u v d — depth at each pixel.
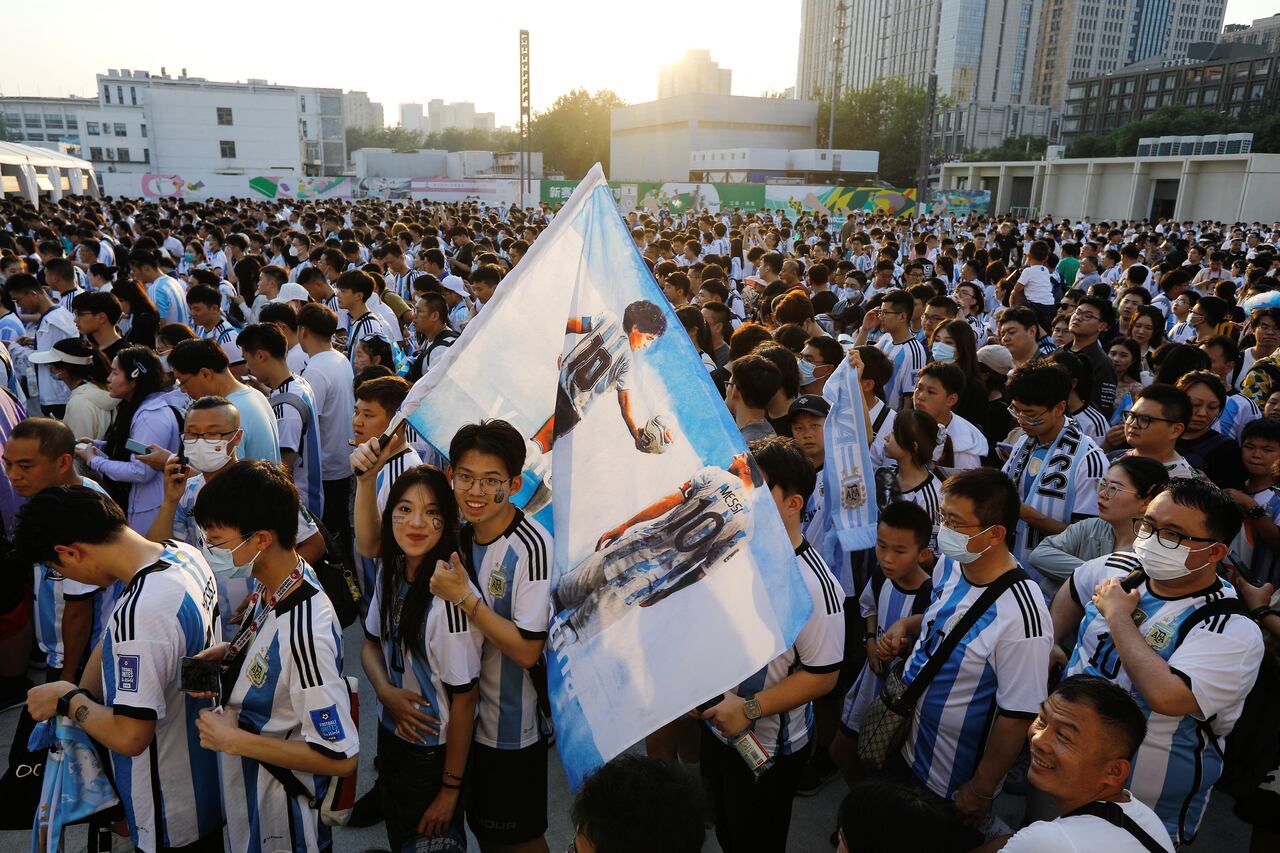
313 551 3.36
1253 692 2.61
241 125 64.56
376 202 29.80
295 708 2.25
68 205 23.34
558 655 2.13
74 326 7.03
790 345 5.38
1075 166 53.69
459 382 2.38
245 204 25.80
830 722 3.66
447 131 134.00
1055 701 1.90
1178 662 2.33
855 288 9.58
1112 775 1.84
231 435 3.21
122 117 68.06
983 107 118.44
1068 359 4.50
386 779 2.58
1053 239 22.31
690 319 5.80
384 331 6.46
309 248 12.69
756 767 2.40
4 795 2.57
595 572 2.14
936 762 2.62
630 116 72.62
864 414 3.77
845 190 36.62
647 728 2.01
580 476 2.19
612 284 2.22
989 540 2.50
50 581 3.38
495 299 2.32
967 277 11.24
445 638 2.31
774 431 3.97
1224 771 2.63
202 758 2.39
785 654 2.54
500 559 2.35
